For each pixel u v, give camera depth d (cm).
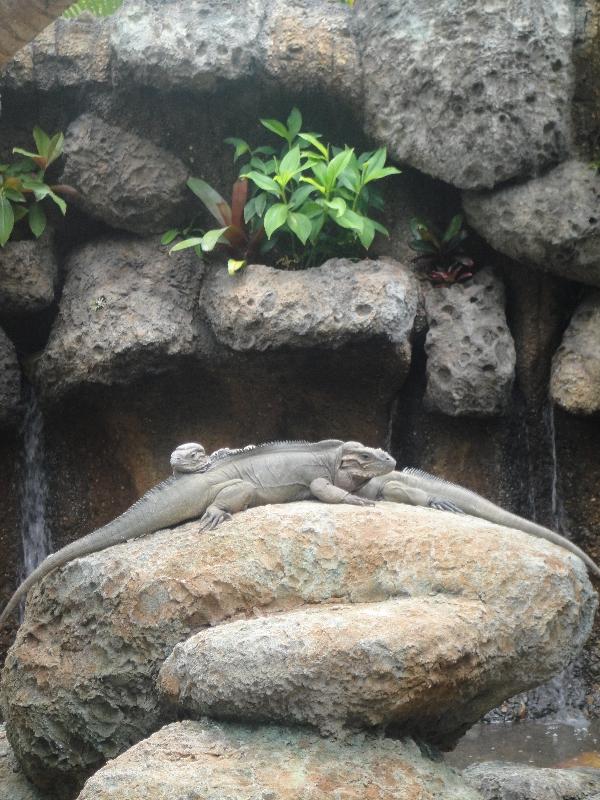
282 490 598
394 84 845
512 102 815
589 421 849
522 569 526
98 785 448
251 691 468
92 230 912
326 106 879
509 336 846
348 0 951
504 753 768
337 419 883
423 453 878
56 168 896
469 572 524
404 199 895
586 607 551
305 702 465
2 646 888
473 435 868
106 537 578
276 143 899
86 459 906
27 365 884
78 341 847
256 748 465
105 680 552
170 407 880
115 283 863
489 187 827
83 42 870
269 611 532
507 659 510
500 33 818
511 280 873
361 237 843
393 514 558
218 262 874
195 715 498
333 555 537
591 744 784
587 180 809
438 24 830
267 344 814
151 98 866
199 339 852
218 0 845
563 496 865
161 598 541
